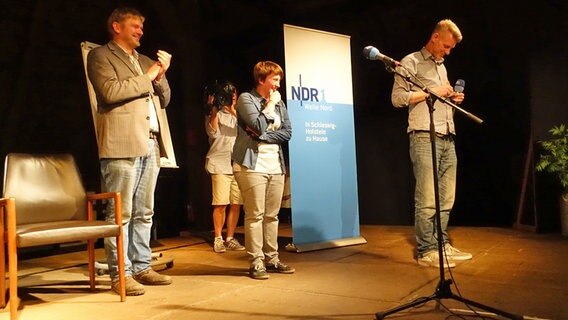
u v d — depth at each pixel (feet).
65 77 17.29
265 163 10.70
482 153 18.74
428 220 11.67
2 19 15.66
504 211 18.43
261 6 21.63
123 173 9.82
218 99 14.94
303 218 14.11
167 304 8.88
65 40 17.24
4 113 15.88
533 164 16.10
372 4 20.01
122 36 10.15
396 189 19.63
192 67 20.81
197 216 20.45
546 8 16.38
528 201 16.75
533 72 16.55
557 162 15.12
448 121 11.69
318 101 14.66
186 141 20.77
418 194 11.73
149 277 10.38
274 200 11.13
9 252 7.94
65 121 17.31
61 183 10.20
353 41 20.98
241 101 10.38
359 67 20.81
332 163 14.84
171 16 20.24
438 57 11.82
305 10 21.21
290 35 14.12
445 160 12.00
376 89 20.35
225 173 14.71
